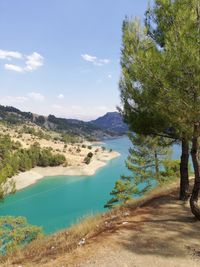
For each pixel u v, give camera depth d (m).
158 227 14.57
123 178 41.50
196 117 14.30
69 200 91.44
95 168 159.88
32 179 126.62
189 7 15.31
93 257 11.29
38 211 78.81
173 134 19.77
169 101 14.21
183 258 11.41
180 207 18.44
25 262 12.63
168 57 13.88
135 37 18.22
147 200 21.67
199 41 13.95
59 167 151.25
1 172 28.00
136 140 35.97
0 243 22.56
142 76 14.84
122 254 11.52
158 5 16.55
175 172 38.19
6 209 81.62
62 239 15.89
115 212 19.78
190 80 13.59
